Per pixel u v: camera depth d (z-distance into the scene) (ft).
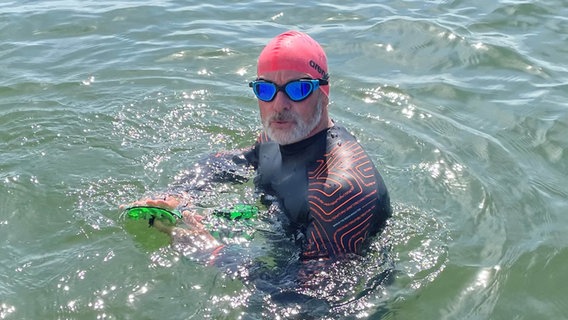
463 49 9.65
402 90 8.43
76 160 6.85
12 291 5.07
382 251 5.48
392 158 6.94
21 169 6.61
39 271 5.28
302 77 5.51
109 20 10.75
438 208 6.12
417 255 5.49
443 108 8.05
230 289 5.07
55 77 8.78
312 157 5.70
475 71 9.07
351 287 5.08
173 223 5.63
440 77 8.86
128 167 6.78
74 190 6.32
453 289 5.15
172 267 5.29
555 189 6.47
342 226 5.23
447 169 6.70
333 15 11.04
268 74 5.56
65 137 7.27
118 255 5.43
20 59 9.34
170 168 6.79
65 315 4.87
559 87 8.58
